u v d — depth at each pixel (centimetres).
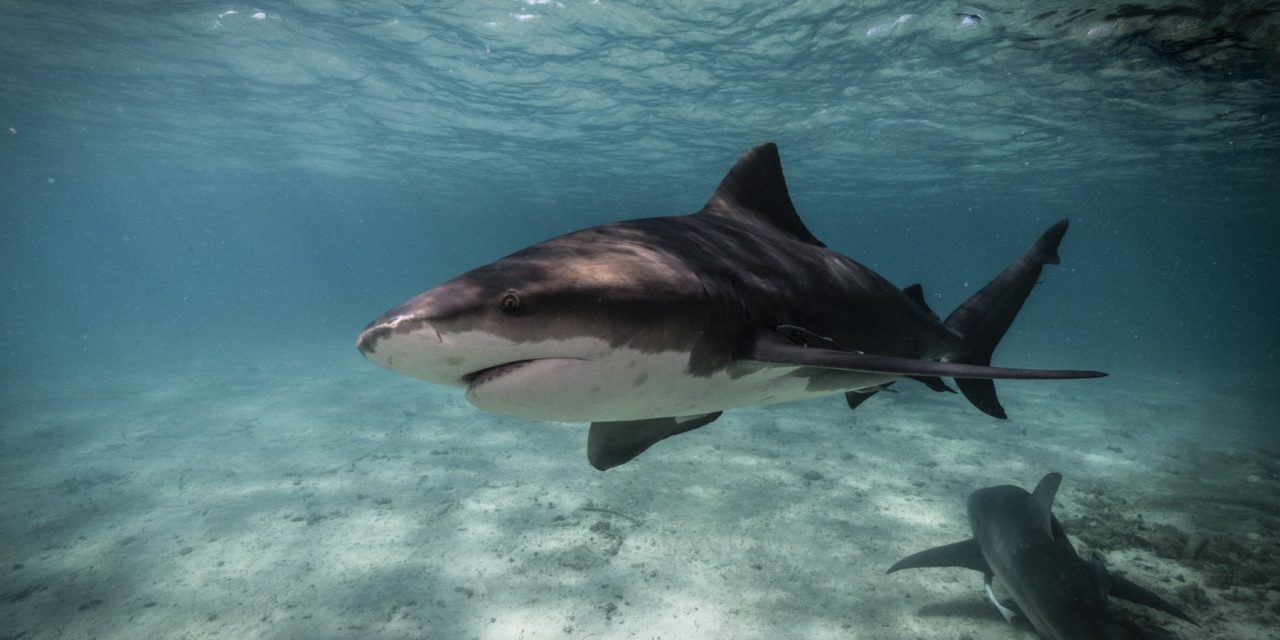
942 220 4816
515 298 171
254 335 4816
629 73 1616
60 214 6819
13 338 5569
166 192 4584
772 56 1446
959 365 202
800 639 536
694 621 563
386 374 2331
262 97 1966
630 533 742
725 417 1377
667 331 199
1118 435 1361
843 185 3159
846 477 963
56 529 836
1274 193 2827
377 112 2086
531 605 595
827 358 210
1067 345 4950
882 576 639
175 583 668
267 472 1062
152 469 1109
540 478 959
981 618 564
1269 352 6072
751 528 754
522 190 3731
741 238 290
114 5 1340
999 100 1653
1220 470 1080
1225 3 1038
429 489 931
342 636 559
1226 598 614
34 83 1912
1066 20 1158
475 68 1625
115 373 2536
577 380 187
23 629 594
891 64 1447
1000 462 1097
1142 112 1683
